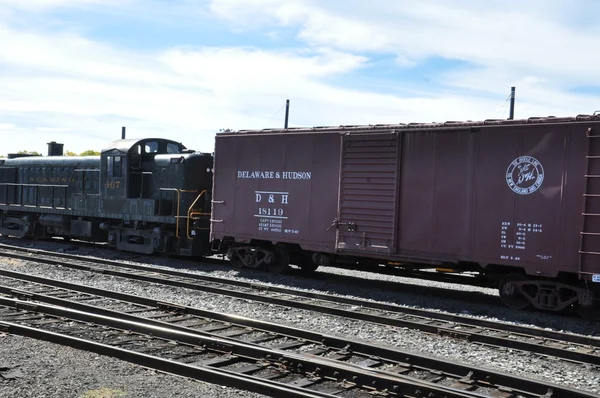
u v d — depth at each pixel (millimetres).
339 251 12867
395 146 12125
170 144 19328
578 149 10156
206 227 17016
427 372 6738
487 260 11031
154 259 17562
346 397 5922
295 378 6465
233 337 8242
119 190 18297
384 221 12242
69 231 20562
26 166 22188
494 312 10945
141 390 5844
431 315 10086
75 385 5910
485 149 11109
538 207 10516
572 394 5758
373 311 10531
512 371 7156
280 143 13961
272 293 11977
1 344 7305
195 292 11719
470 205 11227
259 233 14297
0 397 5488
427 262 11805
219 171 15164
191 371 6297
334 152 13039
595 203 9961
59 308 9047
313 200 13344
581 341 8617
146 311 9844
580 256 10070
